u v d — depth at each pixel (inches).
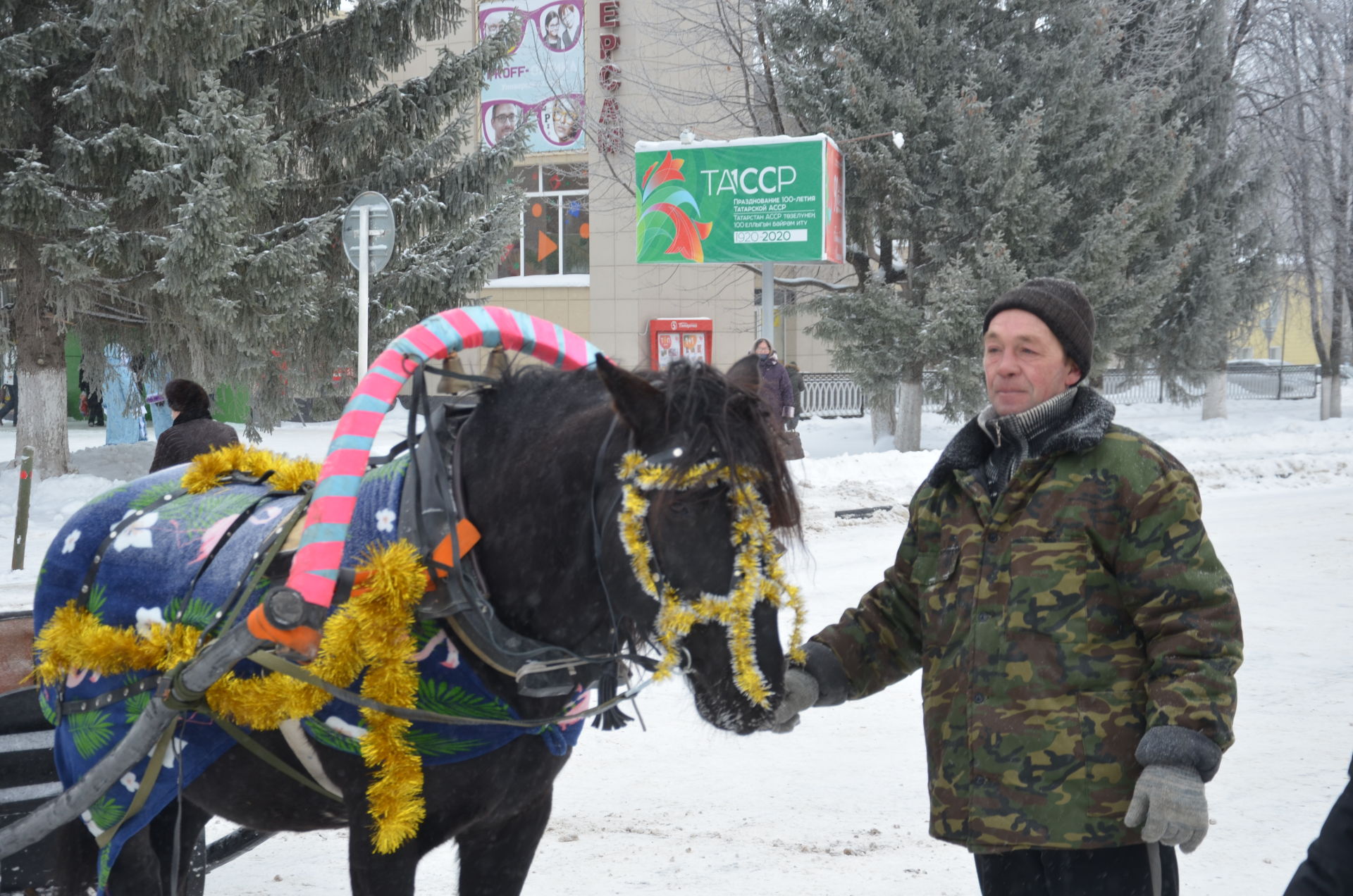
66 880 119.3
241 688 98.0
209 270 480.1
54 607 121.6
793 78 757.9
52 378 555.2
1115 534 91.1
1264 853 157.5
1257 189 968.9
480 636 93.8
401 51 604.7
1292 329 2433.6
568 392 100.0
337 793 104.7
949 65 764.0
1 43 476.1
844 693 108.4
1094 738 89.8
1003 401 97.1
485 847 107.3
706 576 83.6
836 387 1234.6
